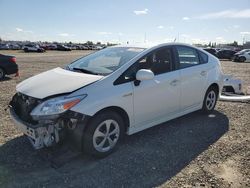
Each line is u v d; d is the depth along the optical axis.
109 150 4.27
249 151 4.52
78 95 3.87
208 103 6.29
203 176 3.74
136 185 3.52
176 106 5.32
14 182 3.55
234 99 7.84
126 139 4.92
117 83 4.27
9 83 11.03
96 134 4.06
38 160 4.12
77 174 3.76
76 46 85.62
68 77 4.31
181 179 3.66
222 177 3.72
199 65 5.88
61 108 3.73
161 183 3.57
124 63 4.53
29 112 3.94
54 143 3.87
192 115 6.37
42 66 19.19
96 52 5.52
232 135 5.19
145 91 4.59
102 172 3.82
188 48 5.72
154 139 4.94
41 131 3.74
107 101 4.06
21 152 4.37
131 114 4.46
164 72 5.04
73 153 4.19
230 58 36.53
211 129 5.48
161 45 5.12
